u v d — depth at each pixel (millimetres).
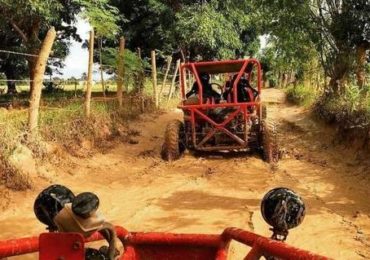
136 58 16938
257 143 11023
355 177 8898
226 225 6418
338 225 6375
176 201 7527
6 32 18031
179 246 3037
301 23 16281
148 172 9445
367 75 15016
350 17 14586
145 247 3059
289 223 2893
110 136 11805
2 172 7516
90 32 11641
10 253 2580
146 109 17625
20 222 6535
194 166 10000
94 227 2240
